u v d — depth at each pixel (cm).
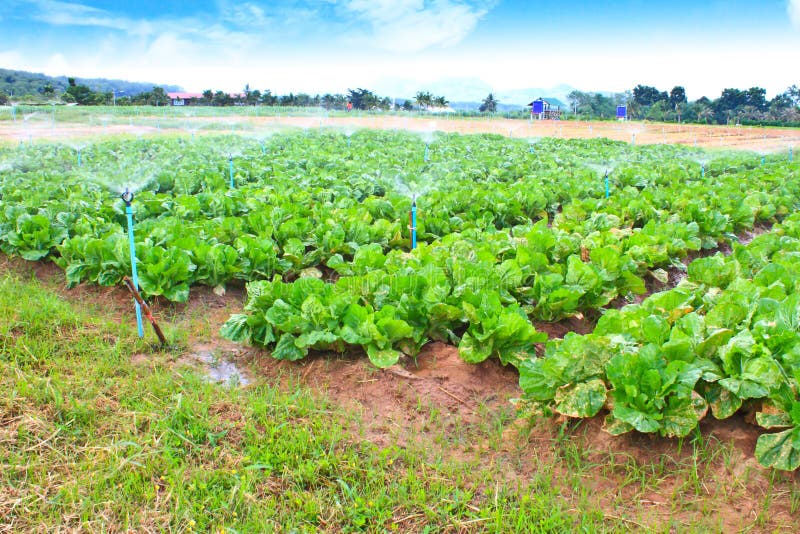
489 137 4206
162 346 706
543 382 544
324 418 568
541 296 775
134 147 2736
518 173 2073
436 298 693
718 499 457
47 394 570
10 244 1016
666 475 484
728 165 2345
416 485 477
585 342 527
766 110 12481
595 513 448
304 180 1673
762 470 471
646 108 13088
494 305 656
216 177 1650
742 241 1390
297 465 497
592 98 13212
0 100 9019
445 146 3148
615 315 584
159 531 427
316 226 1145
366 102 11044
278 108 9994
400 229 1117
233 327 695
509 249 932
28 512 434
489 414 591
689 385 488
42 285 919
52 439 513
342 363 662
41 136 3628
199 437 525
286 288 695
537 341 651
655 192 1544
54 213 1138
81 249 925
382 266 855
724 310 577
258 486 472
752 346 498
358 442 532
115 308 830
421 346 683
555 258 935
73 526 427
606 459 507
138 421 544
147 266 821
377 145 3086
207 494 460
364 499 464
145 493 454
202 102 11288
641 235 1002
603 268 852
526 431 550
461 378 640
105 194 1405
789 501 445
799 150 3647
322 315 653
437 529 439
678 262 1052
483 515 448
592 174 1977
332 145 2922
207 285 914
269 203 1363
